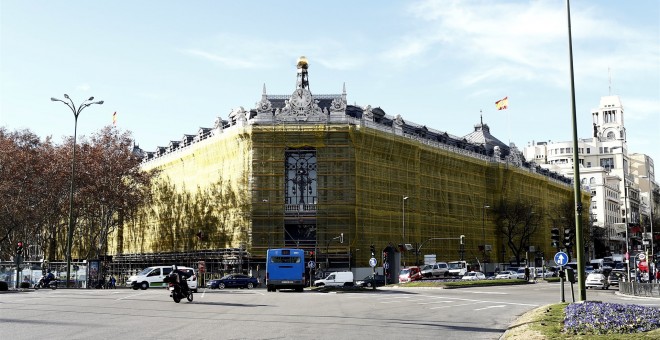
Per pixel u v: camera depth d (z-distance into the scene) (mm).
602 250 182625
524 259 134250
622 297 47938
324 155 91188
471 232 118625
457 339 20953
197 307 33438
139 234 123188
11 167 86188
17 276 64750
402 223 100312
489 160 128375
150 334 21000
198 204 103062
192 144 108250
